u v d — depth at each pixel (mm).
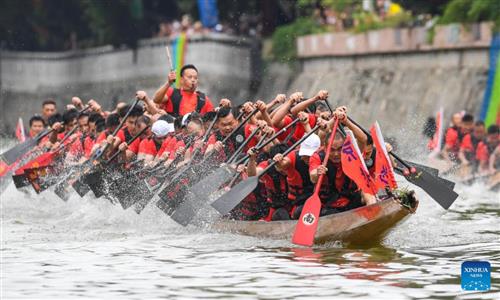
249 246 24344
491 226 27828
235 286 19406
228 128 28406
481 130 44812
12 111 97500
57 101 95125
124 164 31781
